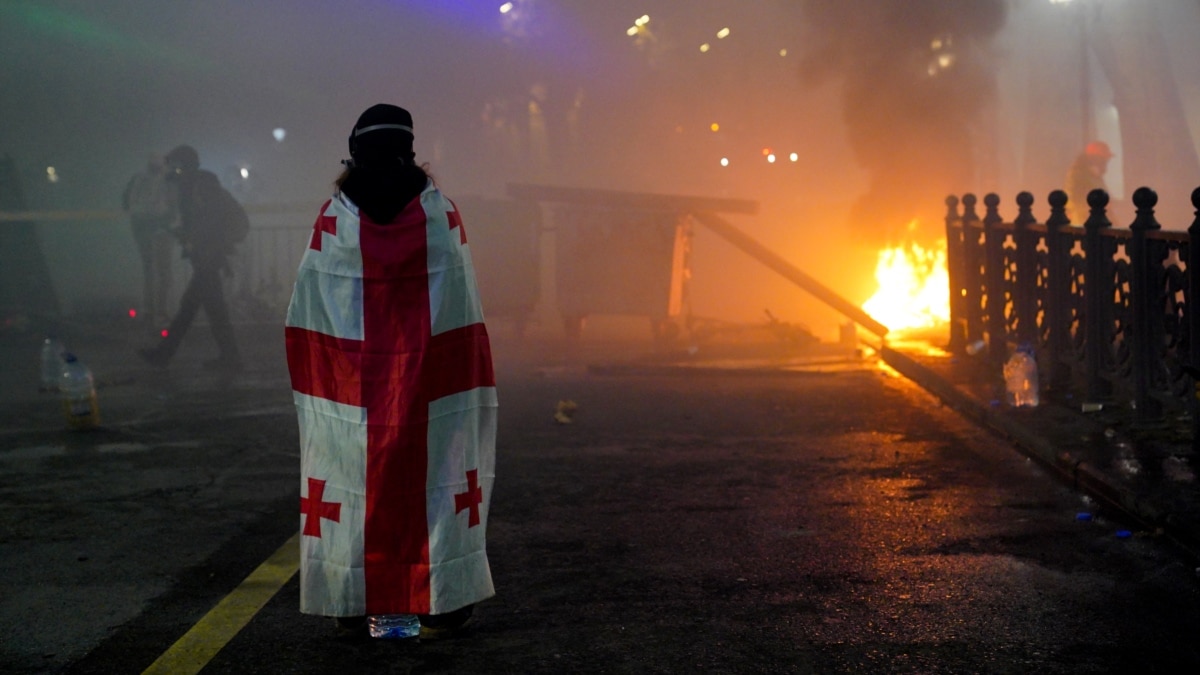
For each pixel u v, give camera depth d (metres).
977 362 10.60
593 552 5.27
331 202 3.95
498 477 6.84
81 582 4.90
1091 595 4.54
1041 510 5.86
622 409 9.21
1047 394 8.73
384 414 3.86
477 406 3.97
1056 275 8.77
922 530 5.53
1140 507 5.54
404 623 4.17
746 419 8.70
